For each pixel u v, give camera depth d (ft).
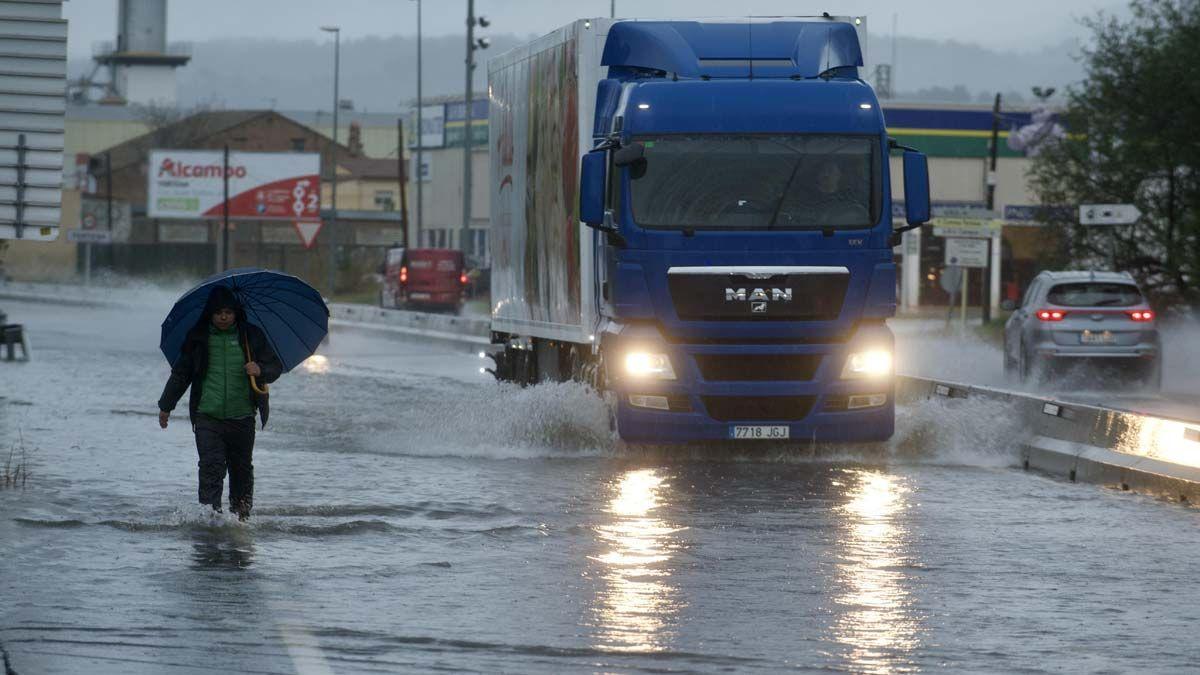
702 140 136.77
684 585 82.28
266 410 102.73
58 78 126.82
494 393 185.88
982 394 153.69
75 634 68.28
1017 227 638.12
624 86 142.00
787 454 143.23
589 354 153.79
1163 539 98.63
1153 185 332.19
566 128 157.79
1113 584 83.51
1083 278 230.68
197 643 67.05
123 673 61.67
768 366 136.15
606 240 139.64
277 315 103.65
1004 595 80.28
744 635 70.23
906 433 144.46
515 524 102.37
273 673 62.13
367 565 87.04
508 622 72.43
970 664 65.16
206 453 101.24
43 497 110.93
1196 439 116.78
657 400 135.85
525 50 176.55
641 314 135.44
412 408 192.65
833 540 97.40
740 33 145.38
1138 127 324.60
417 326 402.11
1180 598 79.77
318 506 109.50
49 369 258.78
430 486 121.19
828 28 146.72
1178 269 324.60
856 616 74.74
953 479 129.08
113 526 98.84
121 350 315.58
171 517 101.35
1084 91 332.19
